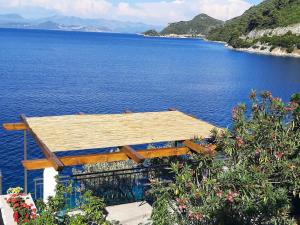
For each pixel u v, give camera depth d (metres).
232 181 8.16
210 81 70.94
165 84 64.50
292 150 9.01
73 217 10.38
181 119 15.25
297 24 187.12
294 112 9.84
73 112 40.56
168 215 8.80
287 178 8.67
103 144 11.50
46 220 9.83
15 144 28.41
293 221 8.52
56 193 10.79
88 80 64.19
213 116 42.00
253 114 10.19
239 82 71.00
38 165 10.45
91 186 14.08
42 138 11.87
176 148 12.37
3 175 22.89
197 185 8.76
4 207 12.07
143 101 48.84
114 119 14.81
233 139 9.59
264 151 8.98
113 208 13.55
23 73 68.31
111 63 95.38
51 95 49.12
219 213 8.02
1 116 37.03
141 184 14.83
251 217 8.41
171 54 142.12
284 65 112.00
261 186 8.04
